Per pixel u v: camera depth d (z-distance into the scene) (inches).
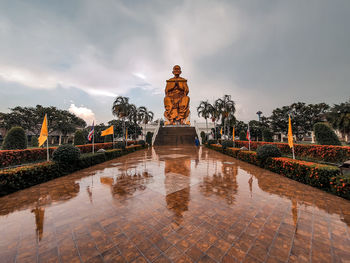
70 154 271.9
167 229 111.2
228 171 291.1
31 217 129.5
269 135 653.3
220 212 135.5
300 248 91.6
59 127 1339.8
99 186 208.4
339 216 128.3
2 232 108.9
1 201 161.6
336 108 594.9
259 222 119.7
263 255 86.1
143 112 1098.1
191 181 228.8
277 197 168.2
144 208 144.0
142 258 84.5
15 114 1117.1
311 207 144.4
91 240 100.3
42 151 431.2
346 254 86.7
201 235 104.1
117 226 115.6
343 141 800.9
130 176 258.5
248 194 177.0
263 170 298.4
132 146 660.7
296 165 229.5
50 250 91.5
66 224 118.9
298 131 1115.3
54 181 232.2
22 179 197.8
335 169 185.0
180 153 581.6
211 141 785.6
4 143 410.0
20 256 86.8
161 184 215.5
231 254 87.0
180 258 84.4
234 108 784.3
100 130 1307.8
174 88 1624.0
